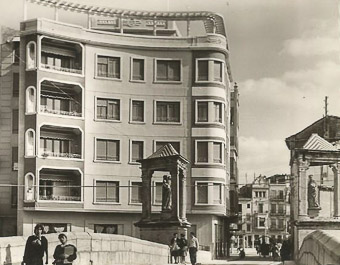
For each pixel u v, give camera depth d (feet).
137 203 185.88
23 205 176.14
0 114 188.03
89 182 183.32
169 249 118.32
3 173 185.68
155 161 132.46
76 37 184.44
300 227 127.95
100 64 188.44
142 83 190.39
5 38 193.67
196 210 185.16
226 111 204.74
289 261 135.13
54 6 190.80
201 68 191.31
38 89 178.40
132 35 190.29
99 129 185.98
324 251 49.06
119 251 89.35
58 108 185.68
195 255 110.01
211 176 186.60
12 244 64.28
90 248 80.59
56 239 72.49
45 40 183.32
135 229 186.29
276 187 429.79
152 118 189.67
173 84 190.49
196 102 189.78
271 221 428.56
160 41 190.60
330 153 130.21
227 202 204.54
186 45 190.90
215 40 191.01
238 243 422.82
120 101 188.44
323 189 173.37
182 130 189.67
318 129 195.42
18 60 189.98
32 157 176.65
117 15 197.36
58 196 178.91
